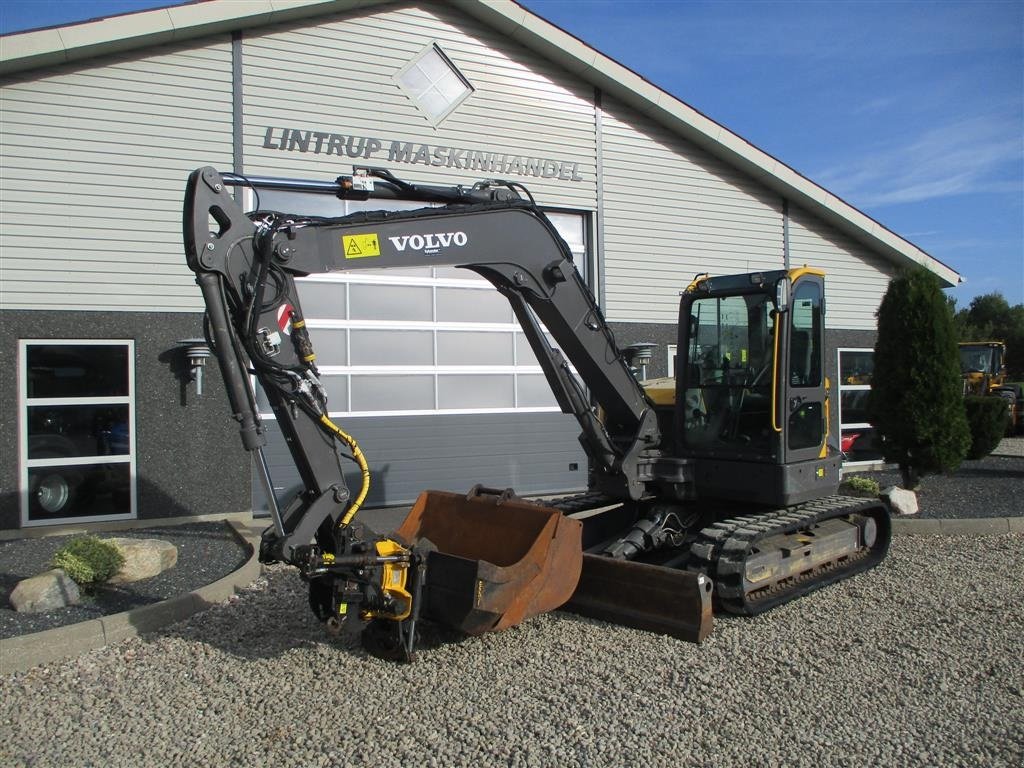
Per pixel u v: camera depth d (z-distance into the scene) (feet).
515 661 16.88
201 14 31.17
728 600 19.54
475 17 37.04
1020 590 21.93
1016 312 192.95
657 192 41.60
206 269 14.64
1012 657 16.90
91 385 30.86
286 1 32.50
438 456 36.52
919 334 34.24
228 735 13.74
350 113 34.71
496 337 37.86
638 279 41.09
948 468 34.42
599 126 40.06
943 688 15.30
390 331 35.70
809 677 15.89
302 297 34.19
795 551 21.76
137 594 21.74
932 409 33.94
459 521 19.76
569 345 20.85
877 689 15.31
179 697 15.33
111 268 31.01
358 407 35.09
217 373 32.12
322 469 15.70
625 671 16.26
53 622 19.29
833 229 47.09
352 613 15.65
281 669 16.63
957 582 22.86
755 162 42.86
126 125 31.24
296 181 16.51
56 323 30.25
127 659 17.38
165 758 13.00
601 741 13.21
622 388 21.74
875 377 35.63
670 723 13.91
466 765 12.58
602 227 40.22
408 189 18.02
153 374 31.40
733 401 22.52
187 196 14.70
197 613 20.49
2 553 26.14
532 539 18.15
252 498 32.63
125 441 31.09
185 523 31.48
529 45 38.09
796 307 22.07
